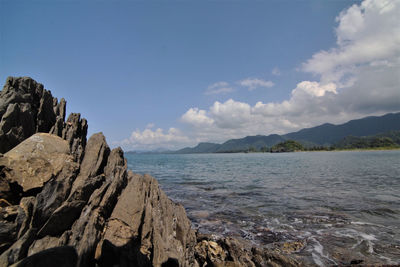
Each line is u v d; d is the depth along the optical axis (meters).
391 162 69.00
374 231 12.96
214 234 12.88
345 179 34.16
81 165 10.04
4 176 7.54
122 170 10.83
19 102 9.97
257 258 9.49
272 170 52.69
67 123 12.11
